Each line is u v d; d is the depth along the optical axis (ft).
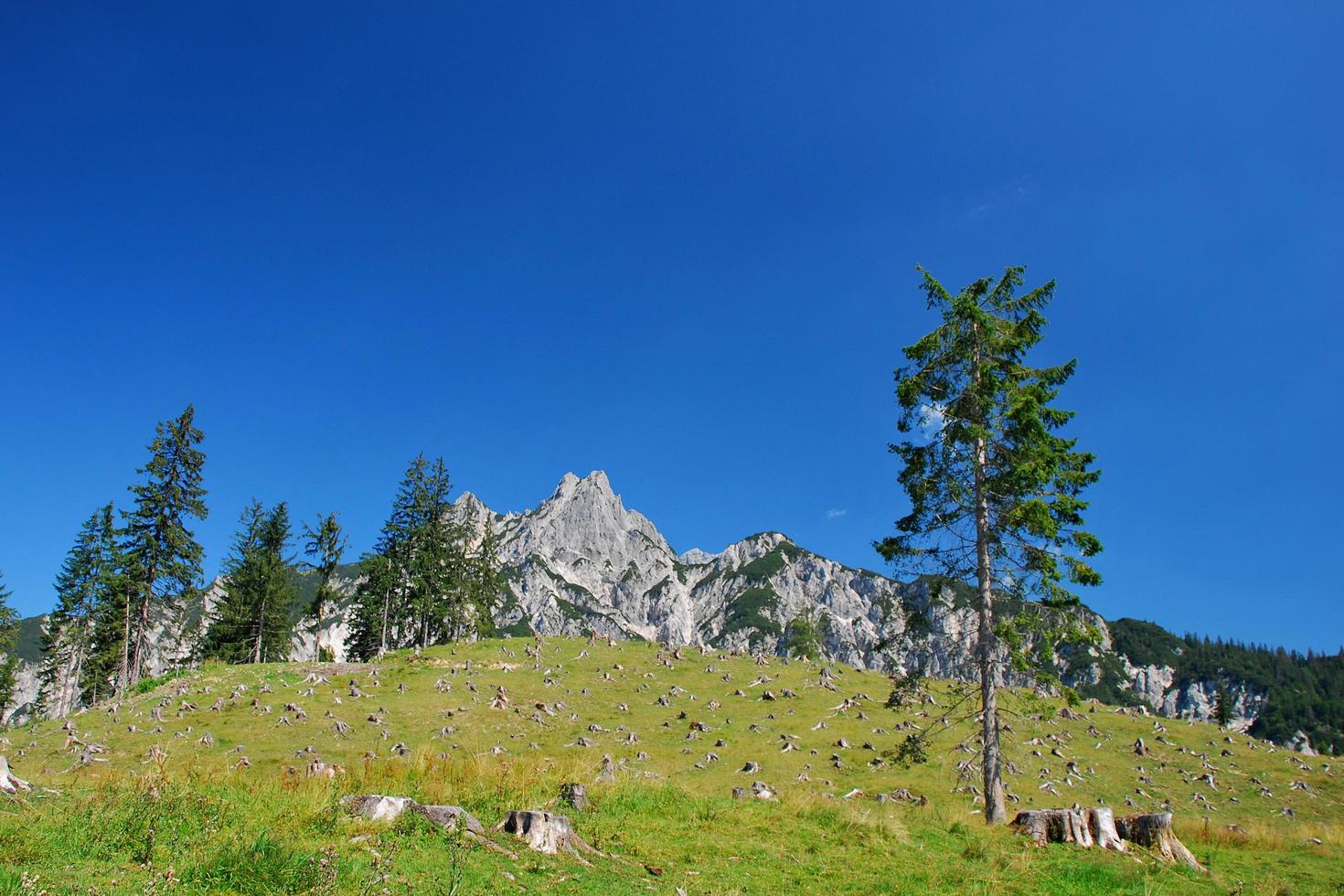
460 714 139.23
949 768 121.49
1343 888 52.39
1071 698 71.77
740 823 53.36
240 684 146.92
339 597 236.22
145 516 174.29
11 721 289.53
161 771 47.14
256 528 244.01
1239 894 48.19
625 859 41.06
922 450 81.25
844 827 54.85
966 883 45.32
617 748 131.85
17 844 29.66
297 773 54.03
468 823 38.86
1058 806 108.27
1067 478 76.84
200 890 27.45
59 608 211.82
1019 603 75.00
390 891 29.53
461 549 246.88
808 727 143.84
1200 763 134.51
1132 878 49.14
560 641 206.59
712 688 172.76
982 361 79.87
